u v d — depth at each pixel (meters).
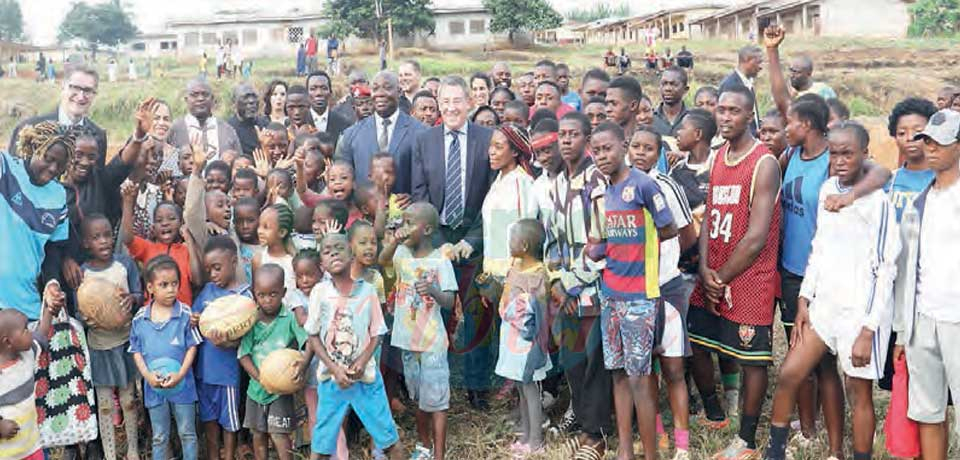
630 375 5.48
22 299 5.65
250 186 6.86
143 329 5.71
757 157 5.64
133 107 33.50
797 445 5.93
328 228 6.30
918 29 49.34
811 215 5.69
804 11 51.09
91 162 6.14
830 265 5.25
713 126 6.61
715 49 46.31
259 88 37.44
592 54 50.59
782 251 5.89
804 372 5.37
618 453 5.68
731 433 6.31
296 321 5.82
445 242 6.50
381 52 44.97
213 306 5.67
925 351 4.93
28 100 38.00
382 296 5.91
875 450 5.82
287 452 5.77
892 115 5.38
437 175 6.80
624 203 5.42
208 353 5.78
